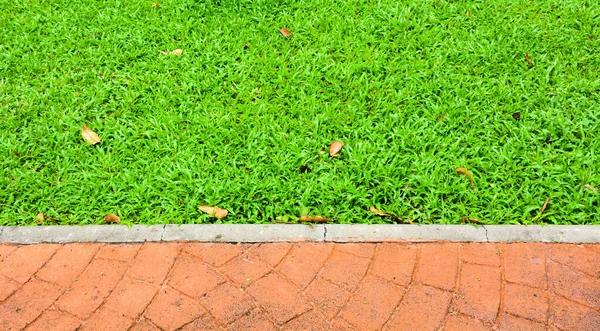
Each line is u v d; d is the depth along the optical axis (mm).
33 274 2836
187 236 2953
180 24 4473
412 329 2514
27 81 4027
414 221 3006
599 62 3896
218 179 3248
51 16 4621
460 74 3885
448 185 3156
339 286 2697
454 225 2922
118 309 2660
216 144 3502
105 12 4664
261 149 3432
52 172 3414
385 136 3504
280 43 4344
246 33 4395
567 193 3043
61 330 2594
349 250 2855
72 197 3189
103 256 2896
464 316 2545
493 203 3023
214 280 2750
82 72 4086
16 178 3320
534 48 4062
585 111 3537
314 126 3555
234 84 3967
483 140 3441
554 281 2660
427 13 4457
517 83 3811
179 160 3389
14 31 4516
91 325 2607
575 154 3221
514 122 3506
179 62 4133
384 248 2855
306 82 3918
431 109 3662
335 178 3230
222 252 2877
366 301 2629
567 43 4062
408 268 2754
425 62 4012
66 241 2973
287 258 2834
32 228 3039
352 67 3982
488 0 4539
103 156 3455
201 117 3670
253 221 3041
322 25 4426
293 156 3387
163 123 3631
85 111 3797
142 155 3445
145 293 2715
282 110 3725
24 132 3619
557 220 2947
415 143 3375
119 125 3656
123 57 4211
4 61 4191
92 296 2721
